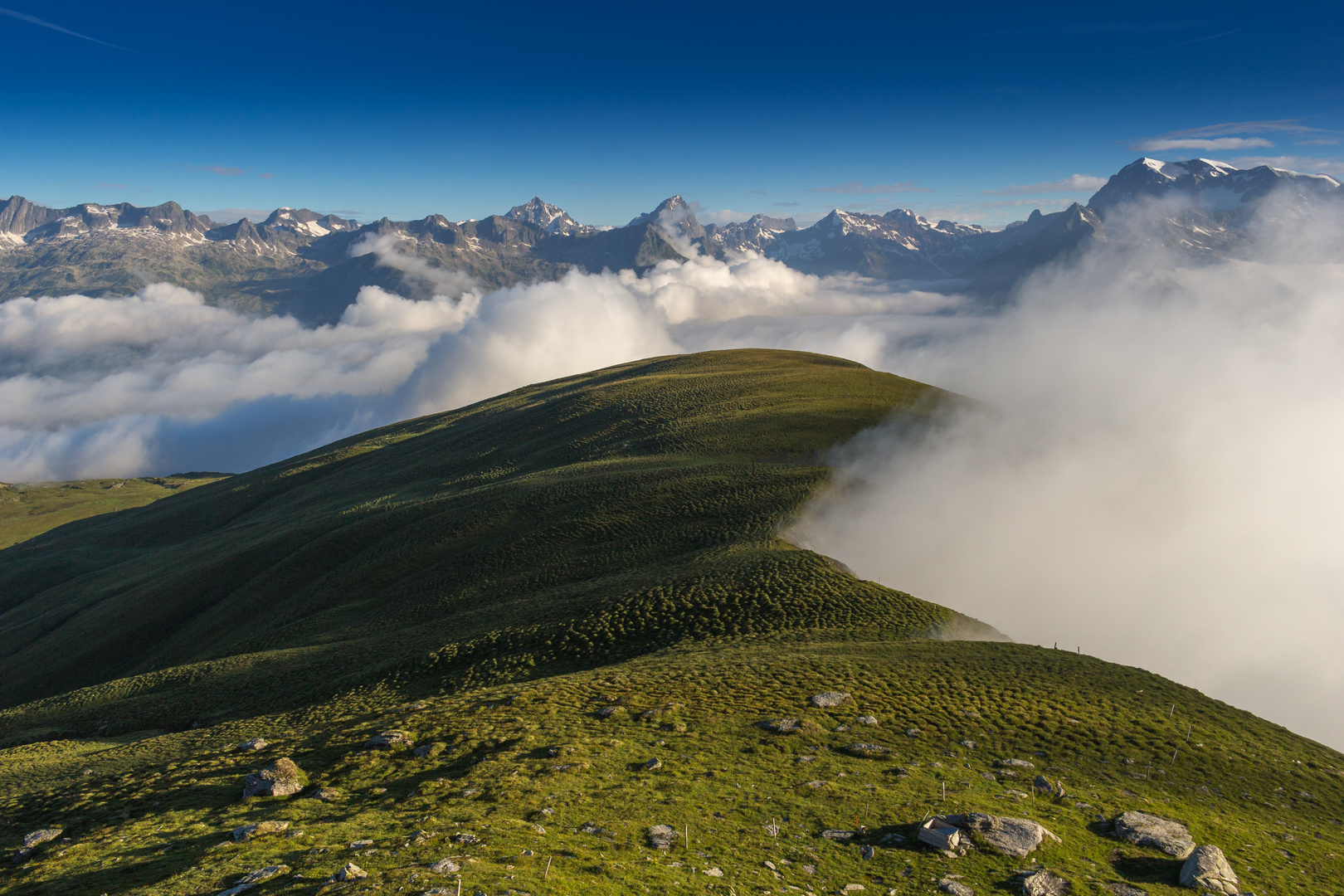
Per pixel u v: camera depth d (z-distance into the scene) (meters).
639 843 19.61
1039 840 20.03
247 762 29.97
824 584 55.94
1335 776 28.42
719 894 16.88
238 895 16.84
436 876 16.31
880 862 19.08
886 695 33.28
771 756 26.75
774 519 79.81
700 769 25.44
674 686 35.00
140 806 26.50
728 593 55.47
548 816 21.31
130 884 19.33
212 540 149.62
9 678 101.31
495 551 88.19
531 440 159.25
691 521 83.62
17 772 41.53
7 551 197.25
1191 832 22.17
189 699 58.62
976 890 17.80
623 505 92.44
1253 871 20.36
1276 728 32.62
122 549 174.62
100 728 55.56
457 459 161.50
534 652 51.44
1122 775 26.77
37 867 21.48
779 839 20.27
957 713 31.47
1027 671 37.66
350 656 61.38
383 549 101.44
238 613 97.81
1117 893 17.94
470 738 29.09
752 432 126.94
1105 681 36.69
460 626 62.97
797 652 42.09
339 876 16.91
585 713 31.83
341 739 31.12
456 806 22.36
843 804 22.61
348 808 23.67
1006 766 26.67
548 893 15.80
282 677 59.66
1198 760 28.48
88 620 111.62
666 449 123.69
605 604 57.53
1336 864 21.42
